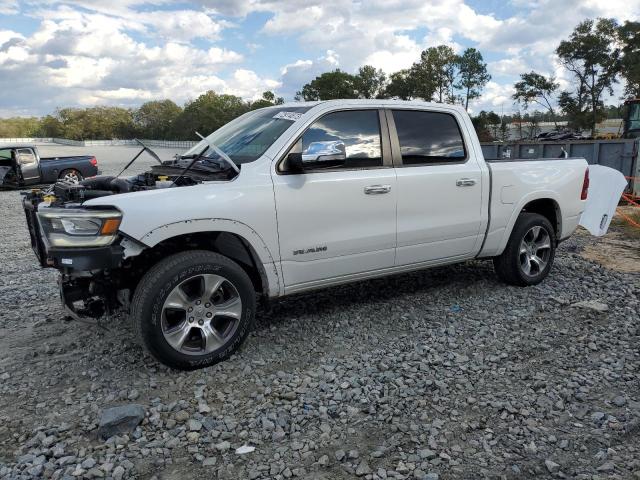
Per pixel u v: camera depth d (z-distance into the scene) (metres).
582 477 2.67
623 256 7.33
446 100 83.50
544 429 3.11
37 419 3.31
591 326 4.66
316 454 2.91
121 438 3.06
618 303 5.25
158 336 3.69
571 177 5.97
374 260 4.69
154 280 3.65
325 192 4.31
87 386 3.73
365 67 89.38
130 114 141.00
